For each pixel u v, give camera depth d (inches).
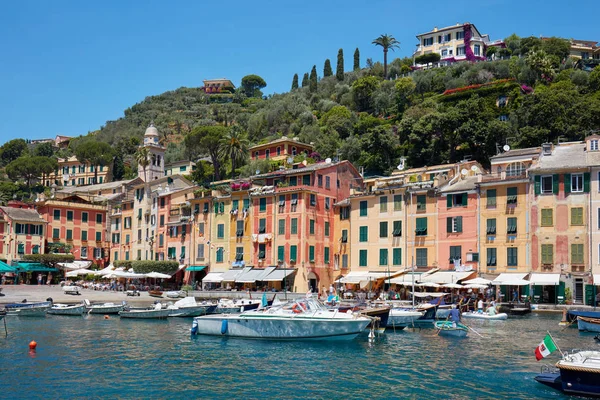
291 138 5797.2
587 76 4845.0
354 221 3383.4
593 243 2571.4
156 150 5497.1
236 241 3631.9
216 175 5546.3
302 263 3307.1
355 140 5231.3
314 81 7839.6
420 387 1227.9
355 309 2016.5
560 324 2144.4
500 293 2751.0
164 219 4101.9
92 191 5708.7
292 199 3400.6
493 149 4242.1
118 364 1461.6
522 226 2746.1
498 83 5068.9
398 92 5969.5
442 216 3006.9
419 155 4626.0
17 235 4190.5
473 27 7199.8
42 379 1293.1
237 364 1469.0
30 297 3088.1
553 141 3998.5
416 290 2979.8
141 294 3376.0
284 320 1815.9
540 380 1217.4
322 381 1286.9
